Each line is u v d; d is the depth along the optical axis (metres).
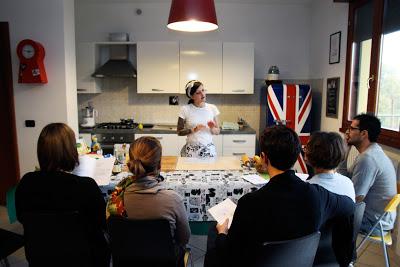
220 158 2.96
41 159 1.59
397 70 2.92
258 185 2.23
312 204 1.30
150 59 4.63
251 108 5.11
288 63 5.02
